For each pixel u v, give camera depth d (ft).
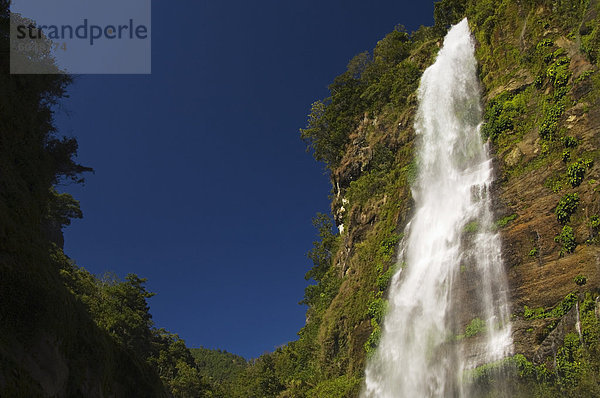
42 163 54.70
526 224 80.02
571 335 63.77
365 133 167.53
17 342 35.73
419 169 122.52
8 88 50.62
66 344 42.78
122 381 54.85
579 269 68.44
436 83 131.44
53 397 37.22
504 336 74.13
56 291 42.29
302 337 166.30
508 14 112.06
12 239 39.78
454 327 84.94
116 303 151.23
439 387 81.82
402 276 107.04
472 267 86.69
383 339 102.73
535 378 66.18
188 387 175.11
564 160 78.43
